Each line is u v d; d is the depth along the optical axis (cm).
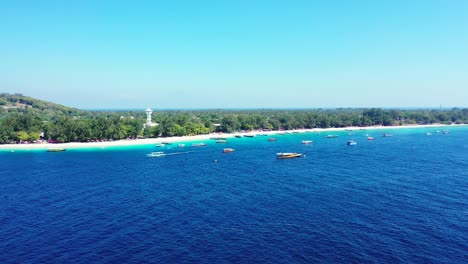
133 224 8488
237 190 11675
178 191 11631
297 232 7844
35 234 7925
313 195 10888
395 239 7412
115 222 8638
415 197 10581
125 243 7356
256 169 15625
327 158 18725
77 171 15325
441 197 10556
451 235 7588
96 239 7594
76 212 9462
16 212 9512
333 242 7281
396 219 8612
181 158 19088
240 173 14712
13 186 12494
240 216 8962
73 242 7450
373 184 12344
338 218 8719
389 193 11062
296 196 10794
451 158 18350
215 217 8919
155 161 18088
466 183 12406
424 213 9050
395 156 19275
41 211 9581
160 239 7544
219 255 6744
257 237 7588
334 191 11375
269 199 10494
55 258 6719
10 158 19200
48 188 12181
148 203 10238
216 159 18675
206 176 14125
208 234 7788
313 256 6662
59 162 17788
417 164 16550
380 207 9588
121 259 6631
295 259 6550
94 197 10962
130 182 13088
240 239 7488
